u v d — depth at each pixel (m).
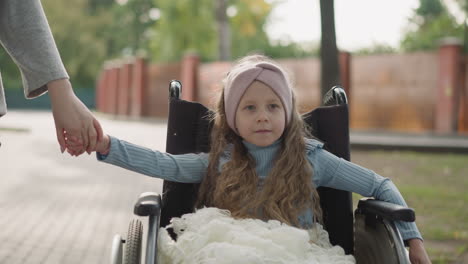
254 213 2.23
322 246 2.21
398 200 2.18
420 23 44.97
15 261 3.82
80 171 8.48
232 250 1.75
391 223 1.94
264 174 2.33
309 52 40.97
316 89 18.20
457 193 6.44
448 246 4.21
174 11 34.84
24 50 1.50
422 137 13.93
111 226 4.92
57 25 45.03
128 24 52.41
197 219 2.03
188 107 2.53
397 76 17.11
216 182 2.33
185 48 35.75
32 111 38.34
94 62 45.94
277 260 1.79
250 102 2.21
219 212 2.07
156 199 1.90
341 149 2.51
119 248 2.06
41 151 11.29
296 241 1.89
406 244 2.07
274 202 2.21
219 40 25.03
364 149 11.27
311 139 2.43
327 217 2.41
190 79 22.77
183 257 1.88
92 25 48.00
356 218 2.33
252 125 2.20
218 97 2.43
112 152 2.11
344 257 2.04
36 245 4.24
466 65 15.95
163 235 2.01
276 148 2.34
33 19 1.50
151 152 2.25
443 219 5.15
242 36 41.50
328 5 9.14
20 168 8.66
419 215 5.33
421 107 16.62
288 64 19.11
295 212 2.20
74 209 5.62
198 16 34.94
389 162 9.41
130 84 28.23
